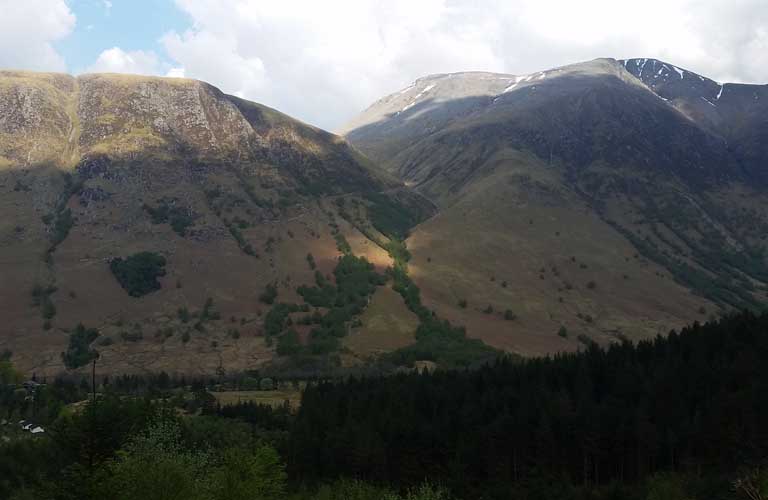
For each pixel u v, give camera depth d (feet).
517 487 360.89
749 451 334.65
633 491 336.08
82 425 235.61
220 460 284.82
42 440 373.20
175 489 203.92
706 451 355.36
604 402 412.57
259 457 262.67
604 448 384.06
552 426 388.98
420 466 390.01
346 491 330.34
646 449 369.91
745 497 239.50
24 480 332.60
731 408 354.74
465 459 381.60
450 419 412.98
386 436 402.31
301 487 371.56
